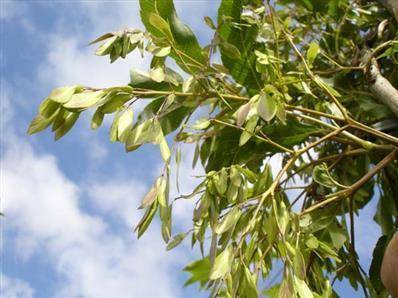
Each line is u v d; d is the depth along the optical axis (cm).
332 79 115
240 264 73
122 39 82
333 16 122
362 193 111
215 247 73
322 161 97
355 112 113
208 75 86
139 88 82
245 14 97
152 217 76
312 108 109
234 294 71
